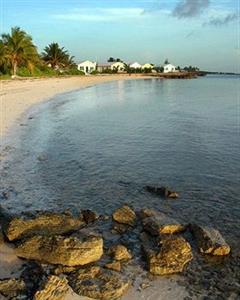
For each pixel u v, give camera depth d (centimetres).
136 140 3095
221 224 1526
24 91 6925
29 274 1100
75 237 1227
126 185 1983
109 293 1023
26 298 987
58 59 13650
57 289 993
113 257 1212
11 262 1164
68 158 2494
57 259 1144
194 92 8825
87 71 17488
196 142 3003
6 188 1894
